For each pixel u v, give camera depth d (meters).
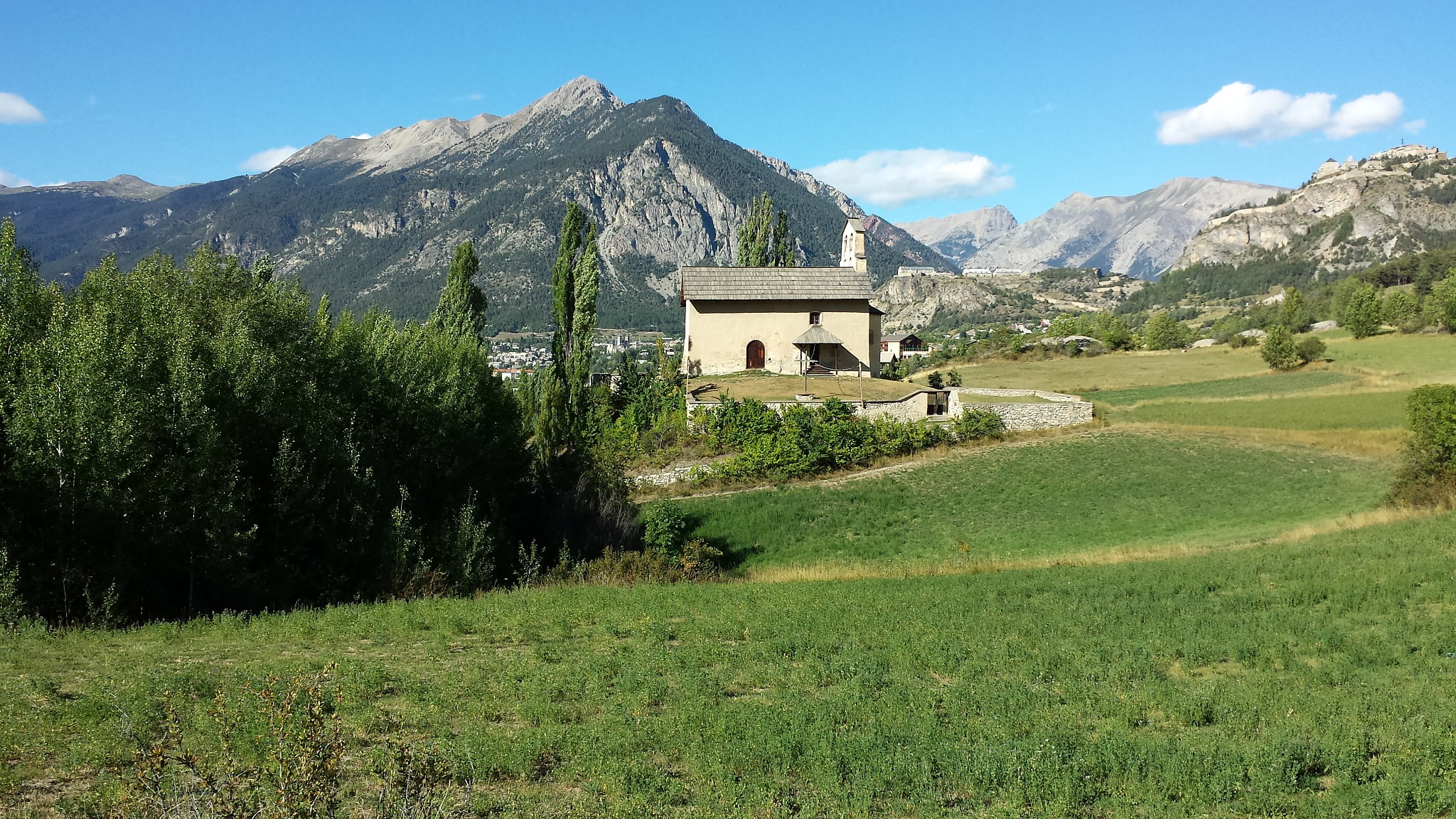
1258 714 14.20
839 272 66.94
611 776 11.19
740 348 64.81
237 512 23.53
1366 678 16.27
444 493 34.06
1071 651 18.33
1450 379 73.00
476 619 21.42
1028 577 27.84
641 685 15.62
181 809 8.85
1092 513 41.38
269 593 24.61
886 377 86.62
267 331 28.58
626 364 60.50
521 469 40.88
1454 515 32.12
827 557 38.41
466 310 53.94
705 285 65.00
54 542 21.78
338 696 13.02
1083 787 11.21
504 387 42.94
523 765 11.52
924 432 51.09
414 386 33.81
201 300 28.61
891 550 38.78
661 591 26.72
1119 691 15.59
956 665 17.30
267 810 8.53
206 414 23.53
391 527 27.86
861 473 48.19
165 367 23.86
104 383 21.97
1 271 24.30
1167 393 79.19
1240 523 38.44
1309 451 49.09
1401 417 57.69
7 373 22.44
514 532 37.69
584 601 24.42
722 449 50.00
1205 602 22.89
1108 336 123.56
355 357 32.06
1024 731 13.59
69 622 20.75
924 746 12.43
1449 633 18.77
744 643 19.62
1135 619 21.22
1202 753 12.16
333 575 26.33
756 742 12.45
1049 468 47.41
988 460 49.03
